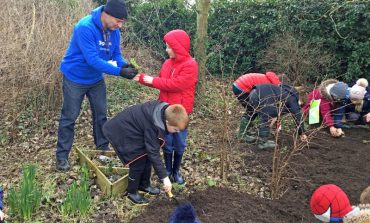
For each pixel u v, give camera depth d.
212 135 6.08
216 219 4.01
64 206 4.06
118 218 4.07
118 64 4.92
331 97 5.98
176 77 4.38
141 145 4.04
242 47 9.63
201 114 6.88
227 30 9.69
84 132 6.25
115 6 4.39
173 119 3.77
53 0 8.63
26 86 6.23
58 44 6.54
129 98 7.69
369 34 7.87
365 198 3.17
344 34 8.11
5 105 6.37
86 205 4.07
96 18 4.46
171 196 4.08
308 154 5.55
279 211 4.25
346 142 6.01
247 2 9.53
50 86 6.47
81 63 4.62
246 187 4.74
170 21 10.60
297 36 8.69
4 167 5.13
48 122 6.50
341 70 8.34
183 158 5.37
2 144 5.84
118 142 4.09
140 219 4.02
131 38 9.84
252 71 9.71
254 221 4.02
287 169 5.07
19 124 6.36
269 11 9.17
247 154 5.41
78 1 9.03
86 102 7.18
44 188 4.46
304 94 5.92
